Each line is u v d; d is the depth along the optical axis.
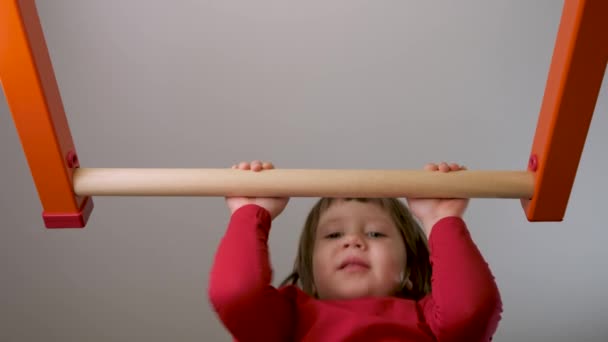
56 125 0.81
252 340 0.88
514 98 1.66
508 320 1.82
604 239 1.77
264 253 0.85
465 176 0.83
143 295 1.75
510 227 1.77
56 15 1.57
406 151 1.69
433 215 0.89
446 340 0.87
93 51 1.59
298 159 1.68
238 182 0.83
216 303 0.83
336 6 1.62
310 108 1.66
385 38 1.64
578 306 1.82
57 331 1.74
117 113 1.62
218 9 1.60
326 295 1.03
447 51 1.64
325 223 1.07
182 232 1.72
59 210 0.85
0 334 1.72
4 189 1.64
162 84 1.62
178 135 1.64
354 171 0.83
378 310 0.95
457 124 1.68
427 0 1.62
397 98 1.66
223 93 1.64
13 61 0.76
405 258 1.07
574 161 0.81
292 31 1.62
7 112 1.60
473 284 0.83
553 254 1.78
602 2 0.72
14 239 1.68
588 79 0.76
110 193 0.84
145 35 1.60
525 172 0.84
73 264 1.71
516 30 1.63
